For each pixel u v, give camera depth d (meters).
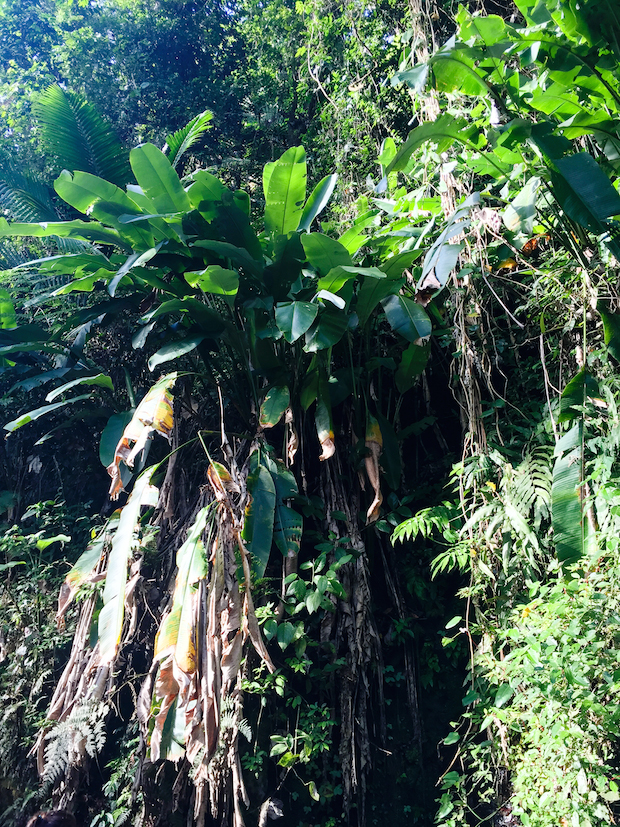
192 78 7.03
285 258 3.46
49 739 3.40
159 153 3.46
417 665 3.69
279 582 3.71
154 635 3.70
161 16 6.94
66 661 3.88
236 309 3.95
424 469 4.21
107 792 3.29
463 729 3.50
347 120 5.46
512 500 3.08
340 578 3.55
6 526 4.54
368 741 3.36
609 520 2.51
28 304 4.05
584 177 2.56
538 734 2.44
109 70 6.64
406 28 5.15
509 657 2.56
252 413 4.07
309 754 3.14
